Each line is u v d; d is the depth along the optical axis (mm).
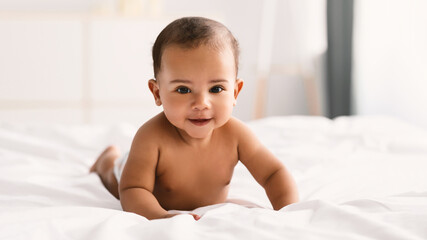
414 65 2512
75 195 963
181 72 803
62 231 666
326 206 712
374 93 2840
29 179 1086
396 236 608
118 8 3107
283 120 1899
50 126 1676
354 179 1091
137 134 922
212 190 952
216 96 823
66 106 2760
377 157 1353
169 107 827
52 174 1196
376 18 2795
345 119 1918
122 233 643
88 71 2762
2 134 1446
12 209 844
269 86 3439
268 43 3102
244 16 3342
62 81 2742
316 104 3131
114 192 1102
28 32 2680
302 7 3064
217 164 937
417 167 1193
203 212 825
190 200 951
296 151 1403
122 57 2783
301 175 1170
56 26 2701
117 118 2811
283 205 910
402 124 1801
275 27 3219
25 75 2705
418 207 770
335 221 674
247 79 3383
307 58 3102
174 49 810
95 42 2748
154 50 865
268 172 953
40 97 2732
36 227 669
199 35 811
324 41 3109
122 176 900
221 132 939
